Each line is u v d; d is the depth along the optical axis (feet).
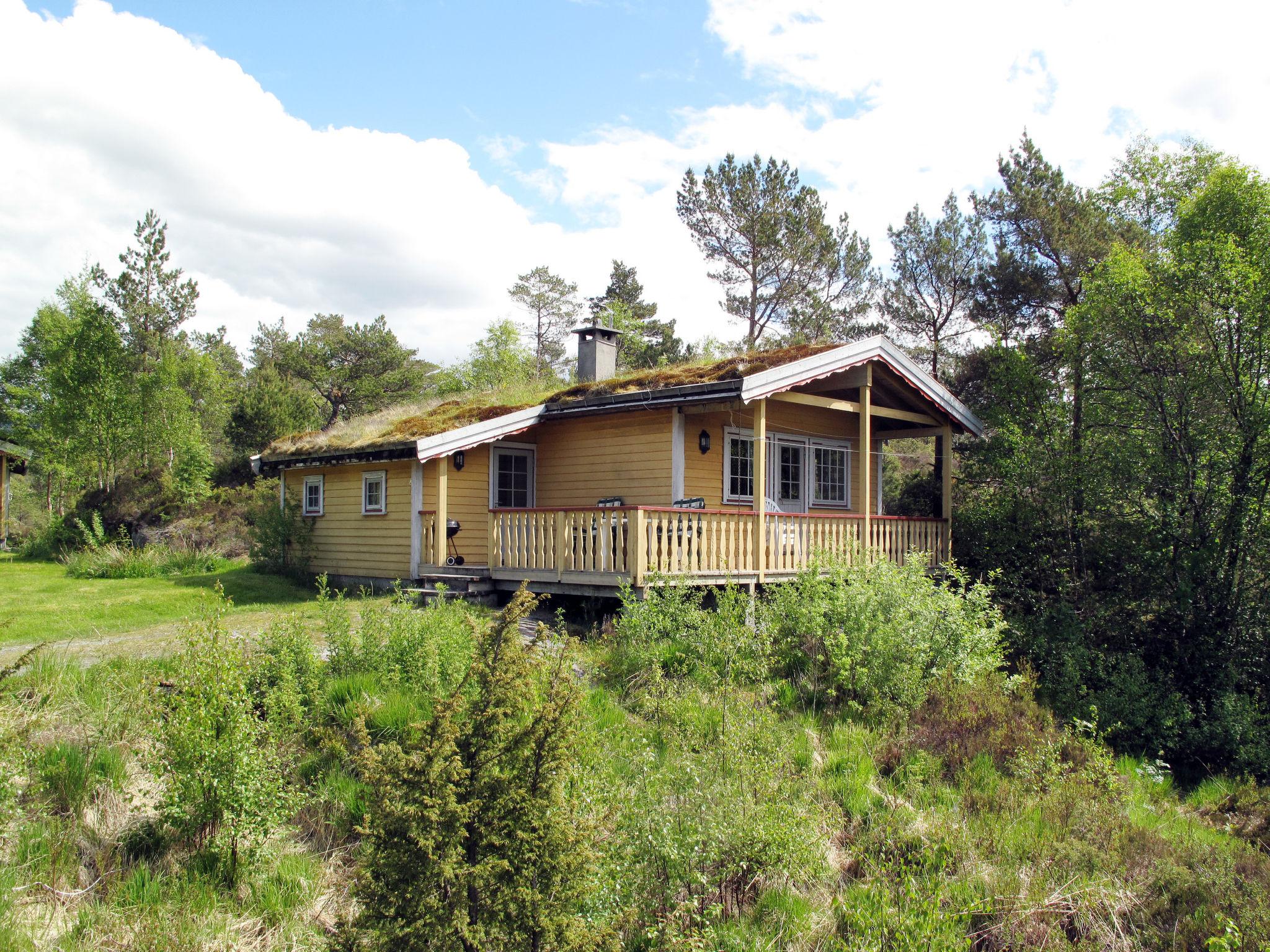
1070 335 53.42
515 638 13.05
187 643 21.58
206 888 17.81
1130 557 50.34
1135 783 32.55
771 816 20.12
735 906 19.19
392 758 11.80
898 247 88.12
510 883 11.75
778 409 51.55
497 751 12.31
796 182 102.78
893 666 32.50
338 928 12.39
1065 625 47.70
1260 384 46.70
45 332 125.49
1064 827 24.45
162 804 19.13
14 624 36.83
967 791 26.27
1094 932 20.06
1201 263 47.09
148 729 21.84
